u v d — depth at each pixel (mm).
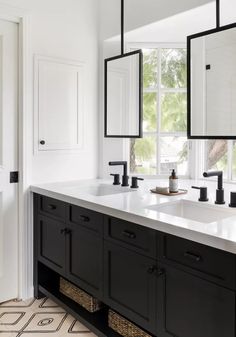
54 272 2643
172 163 2859
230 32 2035
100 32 2861
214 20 2395
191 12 2262
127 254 1776
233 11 2230
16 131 2498
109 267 1906
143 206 1850
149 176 2865
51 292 2463
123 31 2658
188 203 1987
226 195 2129
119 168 2877
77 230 2139
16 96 2480
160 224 1553
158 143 2854
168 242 1546
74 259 2184
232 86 2051
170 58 2805
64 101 2688
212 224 1505
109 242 1889
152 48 2818
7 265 2520
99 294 1991
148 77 2844
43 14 2541
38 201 2508
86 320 2113
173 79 2812
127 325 1919
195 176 2777
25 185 2516
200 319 1421
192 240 1416
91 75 2840
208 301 1385
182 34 2678
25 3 2447
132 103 2631
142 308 1708
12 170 2500
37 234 2545
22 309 2420
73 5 2699
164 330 1589
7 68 2430
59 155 2688
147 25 2512
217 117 2133
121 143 2869
